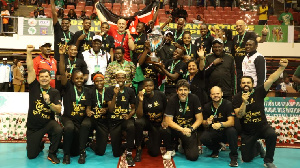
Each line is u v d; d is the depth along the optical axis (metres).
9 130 7.45
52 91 5.66
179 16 15.36
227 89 6.45
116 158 5.95
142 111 5.76
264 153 6.12
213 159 5.99
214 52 6.49
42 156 5.98
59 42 7.20
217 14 17.52
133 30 8.68
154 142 6.03
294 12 17.48
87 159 5.84
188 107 5.96
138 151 5.84
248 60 6.53
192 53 7.21
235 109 5.64
